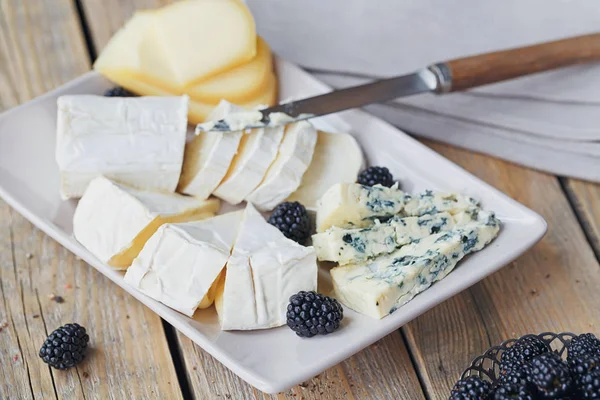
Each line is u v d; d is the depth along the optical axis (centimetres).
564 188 77
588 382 61
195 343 68
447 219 69
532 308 71
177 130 72
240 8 77
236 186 72
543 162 77
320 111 73
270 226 69
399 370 68
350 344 64
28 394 67
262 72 77
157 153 71
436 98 78
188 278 66
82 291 71
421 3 77
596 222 75
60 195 73
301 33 81
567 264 73
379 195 69
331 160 74
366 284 65
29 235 74
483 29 77
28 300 71
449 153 79
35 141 74
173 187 72
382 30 79
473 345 69
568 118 76
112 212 69
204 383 67
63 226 72
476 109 78
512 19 77
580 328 70
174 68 76
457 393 61
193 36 76
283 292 66
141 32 77
